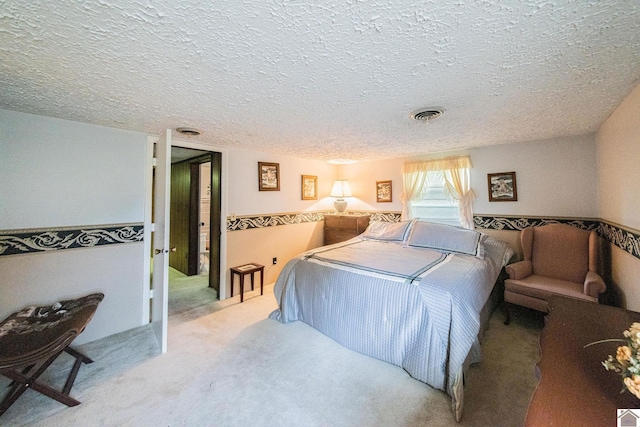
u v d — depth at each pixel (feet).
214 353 6.79
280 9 2.79
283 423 4.67
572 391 2.47
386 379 5.82
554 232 8.80
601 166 7.82
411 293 6.05
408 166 12.57
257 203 11.72
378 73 4.27
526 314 9.00
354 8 2.79
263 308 9.66
